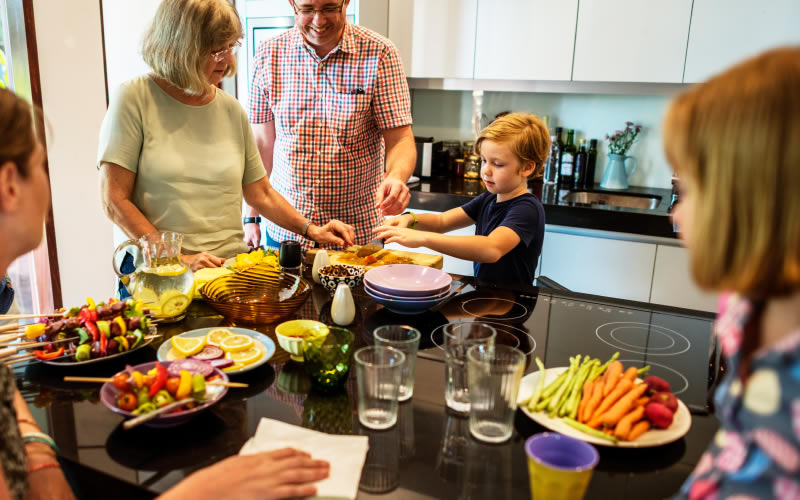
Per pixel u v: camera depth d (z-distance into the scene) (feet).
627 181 10.82
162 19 5.45
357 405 3.45
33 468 2.77
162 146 5.91
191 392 3.17
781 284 1.69
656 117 10.60
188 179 6.06
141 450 2.94
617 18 9.23
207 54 5.58
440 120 12.19
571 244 9.46
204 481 2.50
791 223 1.62
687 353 4.30
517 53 9.93
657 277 9.03
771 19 8.46
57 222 8.84
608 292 9.40
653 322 4.91
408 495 2.65
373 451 2.99
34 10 8.04
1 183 2.42
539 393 3.38
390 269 5.40
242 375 3.78
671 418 3.12
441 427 3.25
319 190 7.77
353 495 2.59
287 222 6.83
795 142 1.58
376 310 5.04
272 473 2.60
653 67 9.21
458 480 2.77
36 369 3.77
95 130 9.04
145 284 4.47
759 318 1.95
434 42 10.39
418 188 10.67
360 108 7.42
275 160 8.17
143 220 5.80
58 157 8.66
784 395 1.67
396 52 7.45
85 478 2.83
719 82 1.76
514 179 6.88
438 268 6.14
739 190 1.68
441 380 3.81
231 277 5.04
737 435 1.84
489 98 11.70
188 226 6.15
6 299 5.52
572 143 11.14
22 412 3.06
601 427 3.12
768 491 1.68
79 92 8.75
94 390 3.53
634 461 2.94
